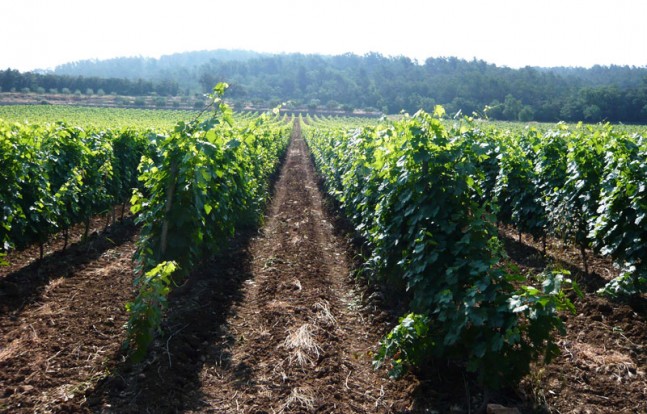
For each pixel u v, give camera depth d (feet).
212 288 25.58
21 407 14.44
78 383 15.96
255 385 16.70
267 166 57.00
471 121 31.14
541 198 33.53
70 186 30.07
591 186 28.78
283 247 34.58
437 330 16.42
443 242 17.53
